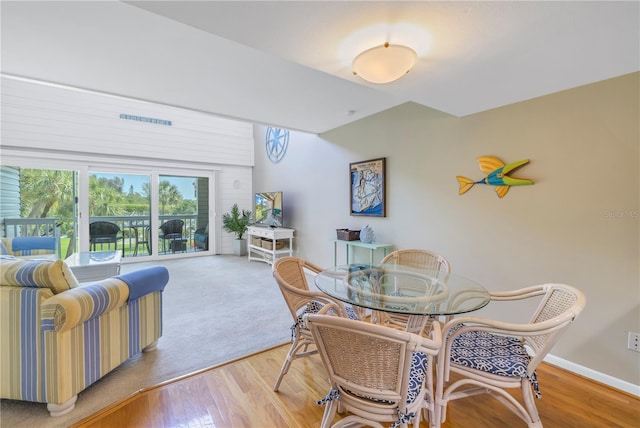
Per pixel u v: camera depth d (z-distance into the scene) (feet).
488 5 3.93
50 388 5.24
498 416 5.43
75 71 7.79
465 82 6.30
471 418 5.37
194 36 6.31
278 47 5.09
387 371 3.54
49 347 5.21
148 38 6.35
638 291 5.94
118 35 6.24
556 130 6.88
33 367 5.29
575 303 4.35
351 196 12.69
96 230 17.13
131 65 7.51
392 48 4.73
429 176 9.66
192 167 20.25
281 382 6.33
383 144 11.24
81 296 5.36
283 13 4.21
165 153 19.01
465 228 8.73
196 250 20.72
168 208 19.53
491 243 8.14
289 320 9.58
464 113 8.43
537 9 3.97
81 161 16.51
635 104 5.86
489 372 4.54
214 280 14.26
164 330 8.77
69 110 16.03
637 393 5.95
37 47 6.64
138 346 6.99
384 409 3.75
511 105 7.63
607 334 6.32
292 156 17.13
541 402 5.80
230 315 9.96
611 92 6.13
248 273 15.67
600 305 6.40
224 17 4.30
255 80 8.38
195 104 10.38
